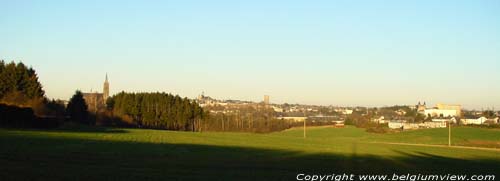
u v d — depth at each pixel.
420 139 117.62
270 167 38.25
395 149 76.12
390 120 187.12
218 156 47.50
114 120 138.25
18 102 93.69
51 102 110.12
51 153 40.00
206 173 32.28
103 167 32.81
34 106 94.69
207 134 105.62
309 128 157.75
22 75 103.69
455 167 45.53
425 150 77.25
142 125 145.38
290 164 41.56
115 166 33.84
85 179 27.12
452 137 120.50
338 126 162.88
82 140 59.81
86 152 43.06
